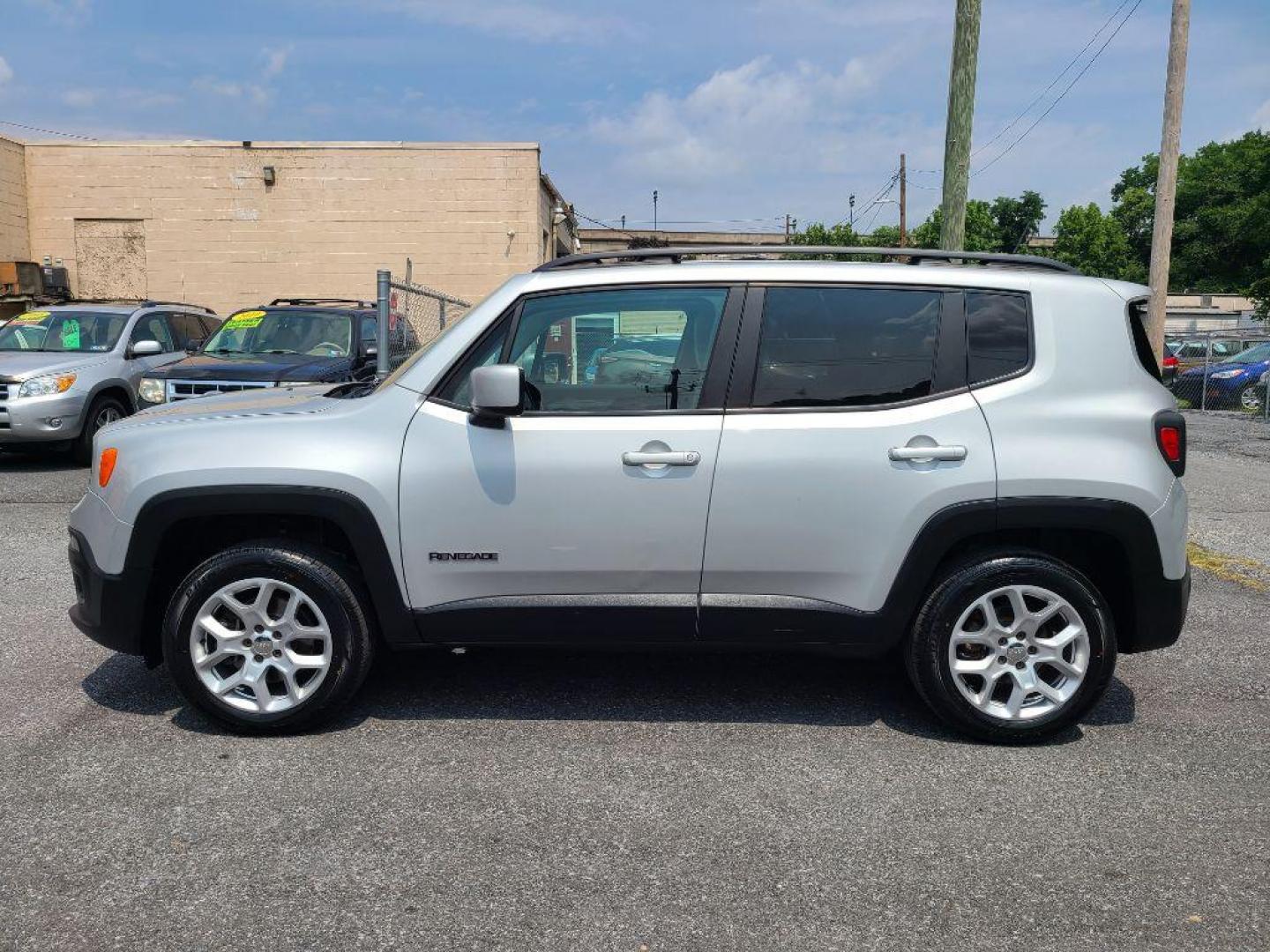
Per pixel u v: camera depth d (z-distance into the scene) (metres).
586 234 58.34
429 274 21.12
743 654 5.20
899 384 4.11
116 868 3.15
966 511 4.01
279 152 20.83
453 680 4.81
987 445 4.02
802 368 4.12
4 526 8.27
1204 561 7.43
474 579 4.11
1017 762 3.97
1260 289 47.06
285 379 9.70
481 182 20.95
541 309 4.21
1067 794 3.70
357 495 4.03
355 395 5.04
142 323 12.20
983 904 3.00
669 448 4.04
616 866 3.20
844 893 3.05
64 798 3.61
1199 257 63.91
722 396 4.10
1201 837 3.39
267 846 3.29
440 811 3.54
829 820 3.50
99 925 2.86
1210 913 2.96
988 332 4.15
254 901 2.99
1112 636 4.06
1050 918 2.94
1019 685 4.08
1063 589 4.02
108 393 11.37
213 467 4.05
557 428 4.07
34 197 20.89
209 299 21.16
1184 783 3.80
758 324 4.14
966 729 4.12
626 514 4.05
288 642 4.12
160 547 4.12
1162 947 2.80
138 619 4.15
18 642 5.33
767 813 3.55
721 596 4.11
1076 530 4.20
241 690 4.16
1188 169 67.06
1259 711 4.52
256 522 4.33
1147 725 4.35
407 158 20.88
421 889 3.05
